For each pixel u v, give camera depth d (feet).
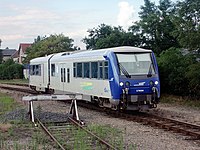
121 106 61.21
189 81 84.33
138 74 61.72
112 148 35.63
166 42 127.13
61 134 45.27
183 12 79.10
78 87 77.10
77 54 78.79
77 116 57.93
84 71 73.51
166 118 56.95
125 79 60.70
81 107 77.41
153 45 128.67
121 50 62.64
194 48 79.30
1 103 86.43
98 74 66.54
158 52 125.49
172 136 44.55
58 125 53.42
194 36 77.10
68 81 83.56
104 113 67.00
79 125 51.08
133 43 133.80
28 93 118.42
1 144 39.99
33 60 119.65
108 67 62.28
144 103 62.28
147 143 40.34
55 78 94.27
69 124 54.03
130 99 60.85
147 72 62.59
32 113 57.36
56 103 86.43
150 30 127.65
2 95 113.60
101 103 67.41
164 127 50.03
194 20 78.79
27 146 39.14
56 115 62.03
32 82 119.34
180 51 93.61
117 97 60.49
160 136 44.60
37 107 73.36
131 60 62.18
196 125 49.65
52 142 40.73
